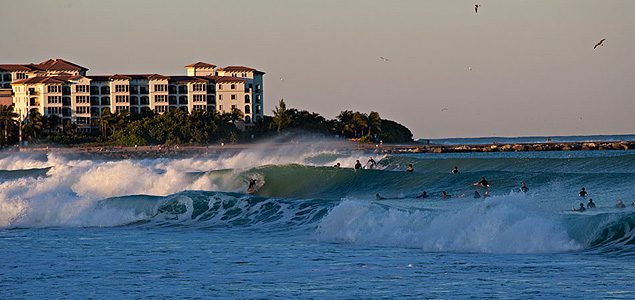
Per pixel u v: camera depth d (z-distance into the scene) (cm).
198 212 11488
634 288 5794
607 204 10838
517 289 5897
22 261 7762
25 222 11388
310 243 8644
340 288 6144
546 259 7031
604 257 6994
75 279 6731
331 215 9412
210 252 8162
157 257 7869
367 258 7456
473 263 6975
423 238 8250
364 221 9012
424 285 6150
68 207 11556
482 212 8306
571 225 7850
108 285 6444
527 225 7794
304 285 6294
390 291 5994
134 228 10594
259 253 8012
